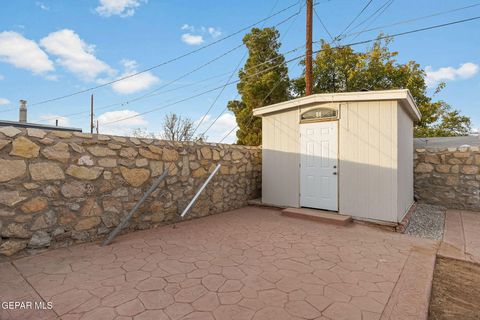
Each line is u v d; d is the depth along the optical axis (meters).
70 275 2.65
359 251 3.48
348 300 2.22
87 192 3.72
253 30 12.99
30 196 3.19
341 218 4.92
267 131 6.59
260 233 4.30
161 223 4.72
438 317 2.11
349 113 5.22
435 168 6.93
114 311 2.00
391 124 4.75
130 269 2.81
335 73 14.27
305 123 5.86
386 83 13.59
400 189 4.88
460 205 6.55
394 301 2.21
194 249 3.49
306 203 5.83
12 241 3.04
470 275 2.91
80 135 3.69
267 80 11.84
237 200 6.52
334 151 5.39
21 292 2.29
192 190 5.31
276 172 6.40
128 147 4.24
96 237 3.81
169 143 4.90
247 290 2.37
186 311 2.01
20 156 3.11
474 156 6.43
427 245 3.76
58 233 3.43
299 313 2.01
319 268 2.91
